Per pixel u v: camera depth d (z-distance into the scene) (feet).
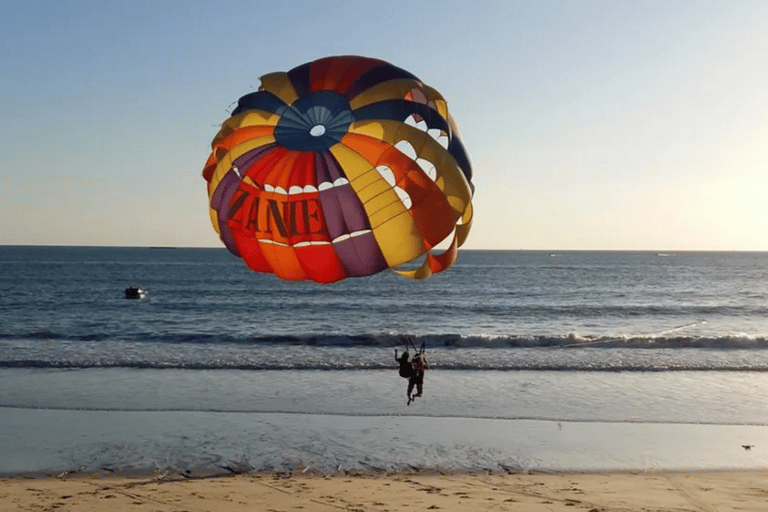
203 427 46.83
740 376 66.69
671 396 57.67
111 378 63.26
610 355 78.79
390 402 54.39
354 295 197.16
